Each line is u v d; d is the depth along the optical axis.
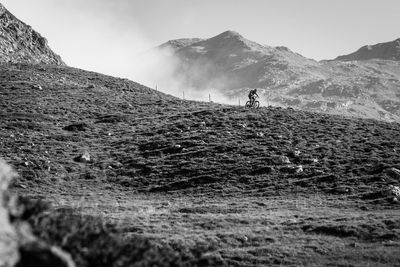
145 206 48.19
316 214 43.16
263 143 68.75
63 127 80.81
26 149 65.81
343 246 34.19
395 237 35.44
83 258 11.91
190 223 40.59
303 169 58.56
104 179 59.12
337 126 78.31
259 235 36.78
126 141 73.75
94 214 42.09
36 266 10.05
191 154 65.56
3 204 11.25
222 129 76.50
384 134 74.06
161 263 13.27
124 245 12.98
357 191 50.88
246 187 54.97
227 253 33.03
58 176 57.91
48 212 13.19
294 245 34.69
